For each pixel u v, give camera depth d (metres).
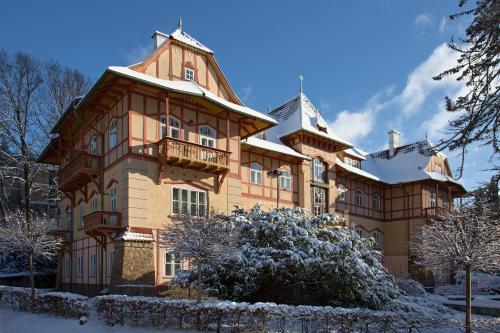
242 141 29.31
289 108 37.06
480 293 34.06
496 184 9.55
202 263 16.75
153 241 22.03
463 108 9.63
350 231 19.64
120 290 20.25
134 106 22.75
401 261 41.78
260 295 18.16
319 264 17.33
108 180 24.17
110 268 22.78
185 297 16.88
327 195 36.22
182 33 26.28
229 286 18.00
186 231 15.14
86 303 16.64
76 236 27.91
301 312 13.59
